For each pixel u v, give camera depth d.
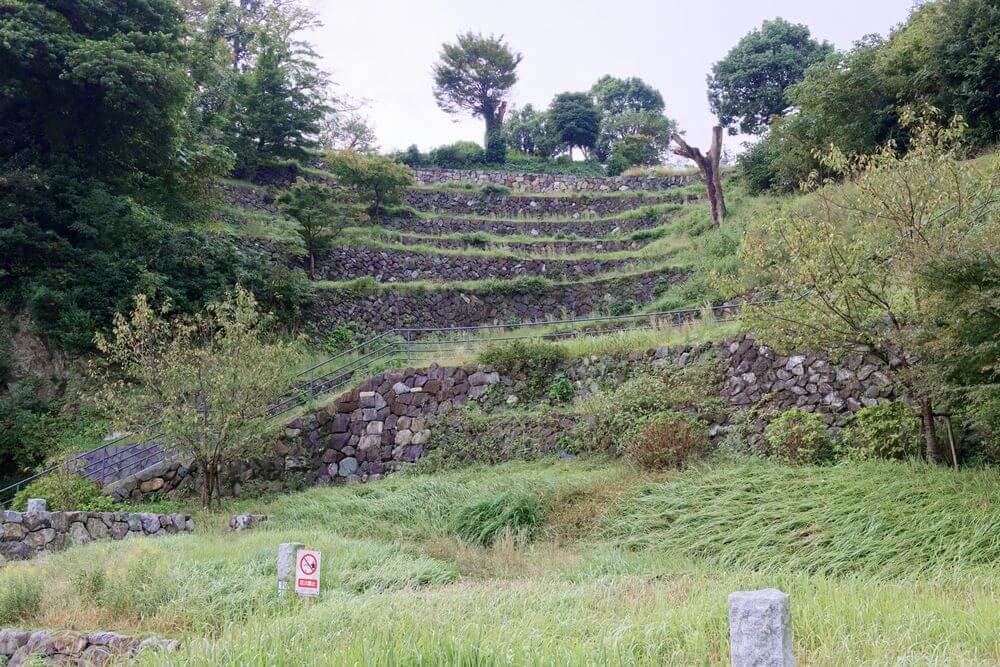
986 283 9.49
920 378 10.58
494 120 56.12
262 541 11.36
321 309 26.97
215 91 34.00
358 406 18.88
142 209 23.86
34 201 21.52
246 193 33.12
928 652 5.14
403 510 14.02
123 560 8.91
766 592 4.30
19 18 21.28
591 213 38.91
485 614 6.68
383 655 5.11
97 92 22.56
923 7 23.25
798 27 49.28
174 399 15.33
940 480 9.95
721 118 50.72
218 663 5.55
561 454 16.56
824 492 10.64
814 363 14.60
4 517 11.41
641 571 9.48
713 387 15.95
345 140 44.91
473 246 34.53
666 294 27.44
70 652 7.34
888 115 22.92
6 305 20.56
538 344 19.12
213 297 23.02
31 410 19.45
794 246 12.27
